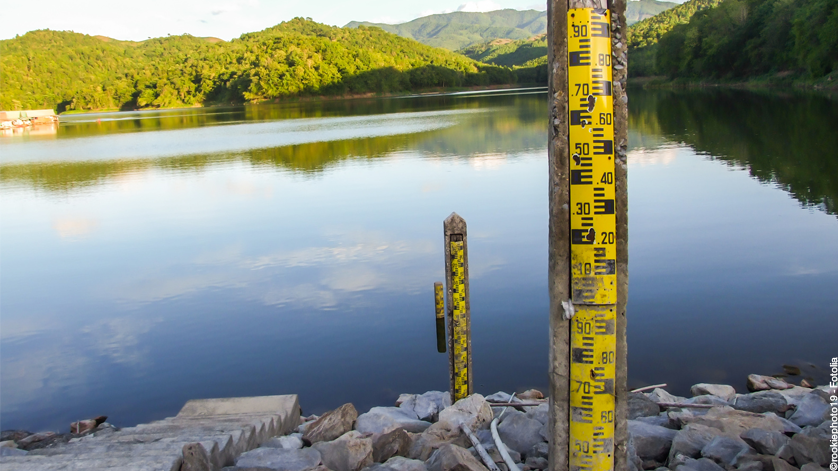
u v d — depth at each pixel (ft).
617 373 7.91
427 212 43.11
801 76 171.22
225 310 26.89
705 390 16.65
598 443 7.97
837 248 28.99
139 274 32.94
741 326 21.30
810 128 74.95
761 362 18.79
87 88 528.63
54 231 44.57
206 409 17.25
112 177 72.08
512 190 49.08
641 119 107.14
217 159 86.02
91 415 19.07
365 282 29.32
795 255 28.32
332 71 484.74
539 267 29.32
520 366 19.90
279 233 39.81
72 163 91.15
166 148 108.99
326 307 26.43
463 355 16.39
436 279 29.25
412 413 16.22
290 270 31.86
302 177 63.77
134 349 23.52
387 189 53.36
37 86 532.32
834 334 20.30
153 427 15.67
